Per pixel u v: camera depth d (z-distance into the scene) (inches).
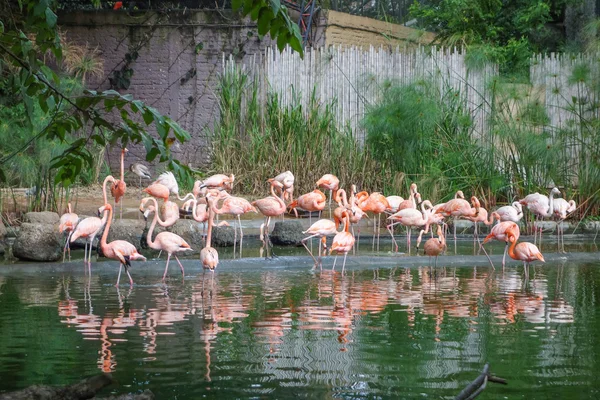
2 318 257.3
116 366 197.6
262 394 174.7
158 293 310.3
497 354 213.0
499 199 588.4
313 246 470.9
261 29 139.0
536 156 555.5
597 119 570.3
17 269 365.7
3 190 487.8
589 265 405.7
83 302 288.5
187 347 218.4
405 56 642.8
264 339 228.8
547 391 179.3
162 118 147.8
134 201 591.2
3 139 474.0
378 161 592.4
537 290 321.7
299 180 605.0
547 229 543.5
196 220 442.9
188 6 755.4
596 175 555.2
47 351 212.8
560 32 879.7
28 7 143.3
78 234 364.2
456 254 440.1
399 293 312.7
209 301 291.7
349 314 267.7
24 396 158.7
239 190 619.5
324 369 196.5
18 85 155.9
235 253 433.4
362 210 468.1
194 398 171.6
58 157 159.2
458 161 556.4
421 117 548.7
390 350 216.5
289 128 618.5
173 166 152.8
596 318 263.1
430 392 177.6
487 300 297.4
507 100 575.5
